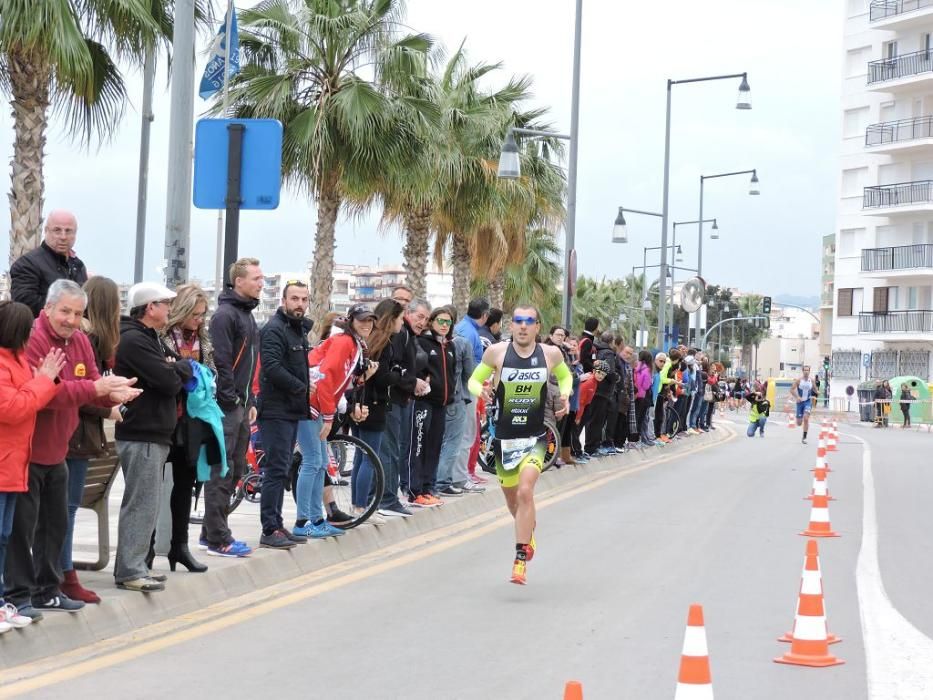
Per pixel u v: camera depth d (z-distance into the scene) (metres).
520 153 50.12
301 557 14.89
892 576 15.50
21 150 23.62
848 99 96.75
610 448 32.41
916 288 91.44
